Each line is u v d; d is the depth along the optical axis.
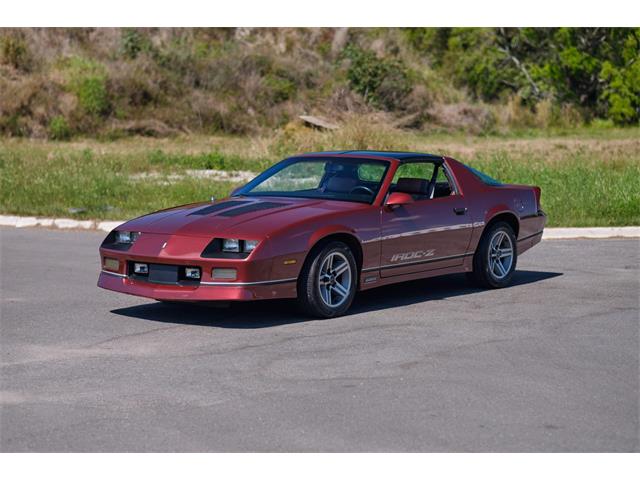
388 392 5.85
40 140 34.00
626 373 6.30
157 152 24.64
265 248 7.53
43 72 37.06
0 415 5.41
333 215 8.06
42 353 6.88
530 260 11.56
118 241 8.18
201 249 7.59
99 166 20.58
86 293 9.33
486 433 5.09
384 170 8.78
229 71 40.03
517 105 44.09
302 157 9.35
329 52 43.31
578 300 8.96
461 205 9.24
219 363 6.57
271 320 8.02
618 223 14.12
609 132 42.78
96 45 40.56
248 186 9.24
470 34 49.44
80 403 5.65
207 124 37.84
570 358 6.70
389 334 7.46
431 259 8.96
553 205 15.43
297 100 39.84
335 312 8.11
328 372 6.32
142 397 5.77
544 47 49.03
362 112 37.22
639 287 9.67
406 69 42.25
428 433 5.09
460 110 41.06
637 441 4.97
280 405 5.60
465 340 7.25
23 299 9.01
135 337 7.40
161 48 40.84
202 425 5.24
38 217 14.89
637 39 46.84
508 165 20.69
